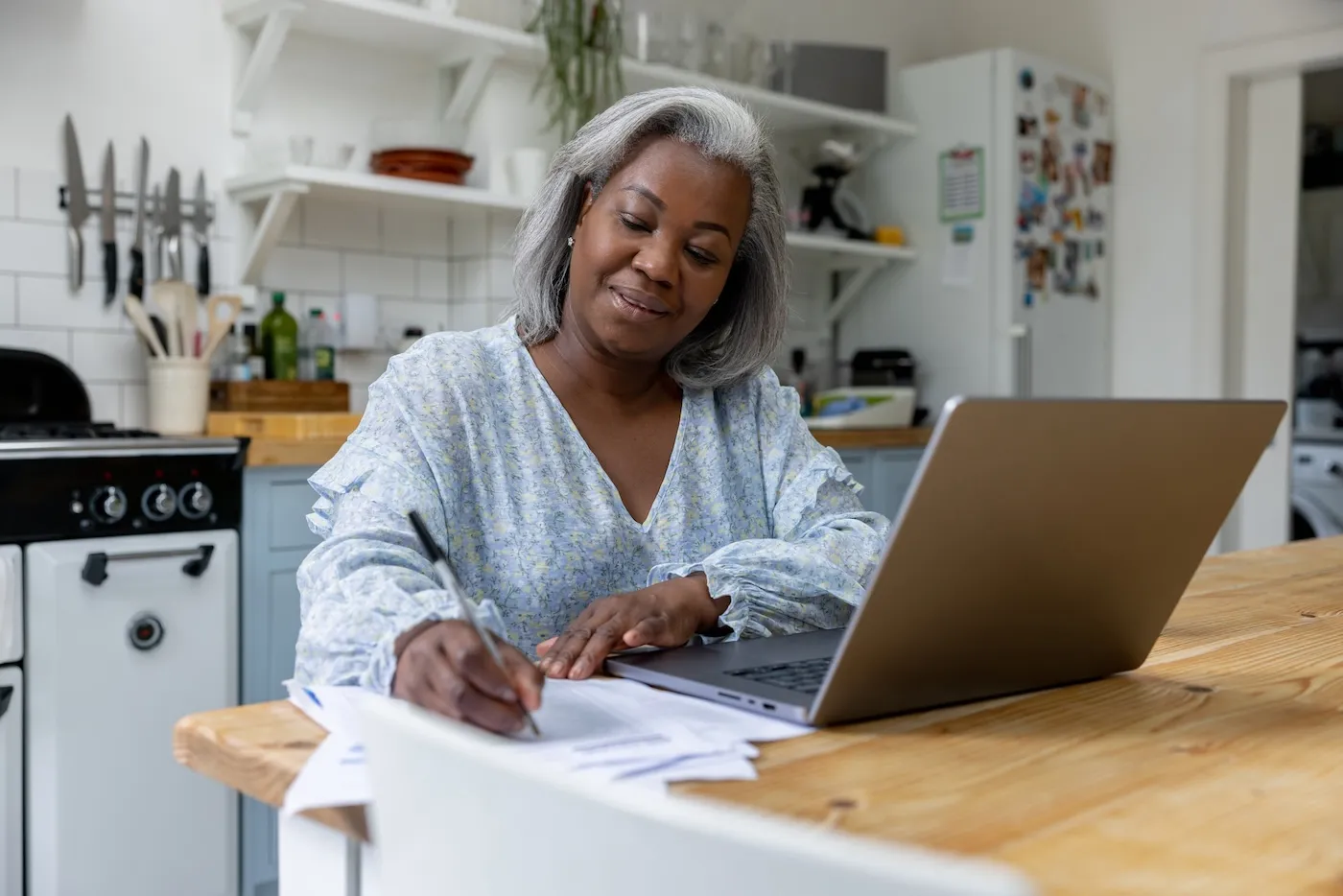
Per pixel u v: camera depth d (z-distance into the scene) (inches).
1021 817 25.9
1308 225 204.1
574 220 53.3
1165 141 173.2
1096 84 174.6
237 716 33.6
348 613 36.8
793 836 15.1
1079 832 25.0
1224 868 23.1
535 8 128.7
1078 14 180.7
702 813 16.1
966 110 165.9
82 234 111.6
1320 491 183.9
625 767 28.3
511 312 55.9
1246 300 171.9
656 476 55.5
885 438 146.9
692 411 57.5
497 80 131.3
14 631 86.1
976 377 165.3
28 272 108.8
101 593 88.7
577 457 53.3
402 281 133.2
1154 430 34.6
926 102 170.6
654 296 50.4
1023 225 163.2
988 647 35.5
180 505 93.9
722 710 34.5
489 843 19.1
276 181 112.0
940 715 35.0
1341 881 22.5
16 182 108.0
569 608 51.5
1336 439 182.5
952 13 193.0
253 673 98.3
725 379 58.2
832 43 169.5
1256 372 171.5
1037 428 31.5
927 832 24.9
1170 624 51.6
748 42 151.6
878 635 31.9
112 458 90.3
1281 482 169.6
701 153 50.4
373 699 21.4
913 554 31.0
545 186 53.8
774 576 47.8
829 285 179.6
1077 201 171.9
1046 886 22.1
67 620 87.0
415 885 20.8
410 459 47.4
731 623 46.1
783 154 171.3
